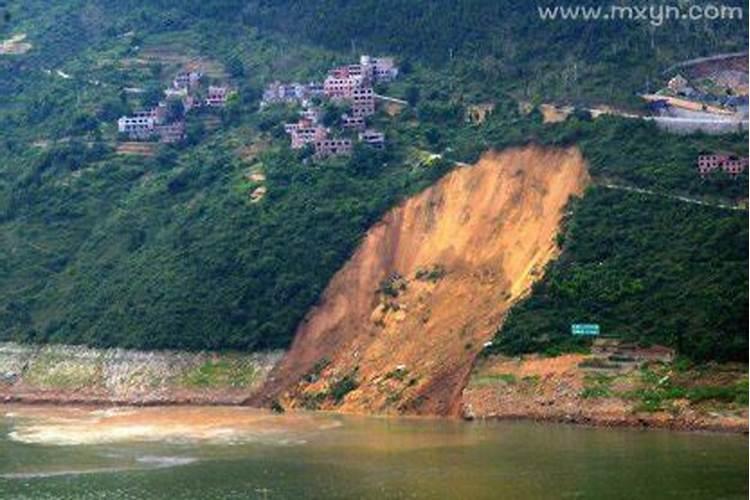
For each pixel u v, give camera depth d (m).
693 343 160.00
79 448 162.12
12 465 151.25
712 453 136.38
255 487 133.12
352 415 178.50
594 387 161.75
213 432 171.00
